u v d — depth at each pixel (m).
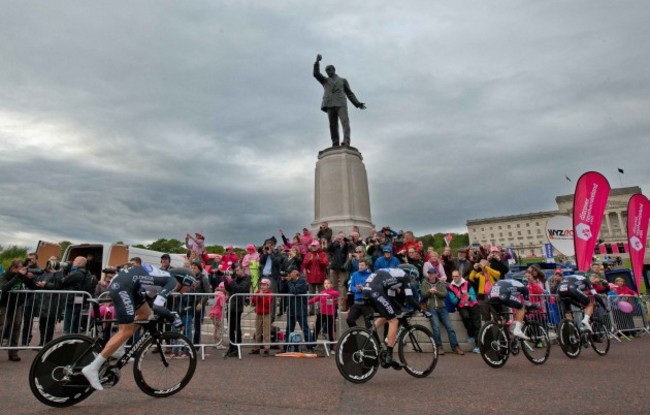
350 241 12.25
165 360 5.03
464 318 9.52
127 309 4.69
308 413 4.25
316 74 18.05
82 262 9.26
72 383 4.57
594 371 6.69
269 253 12.16
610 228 81.44
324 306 9.09
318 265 11.22
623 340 11.37
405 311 6.19
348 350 5.74
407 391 5.28
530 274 11.16
